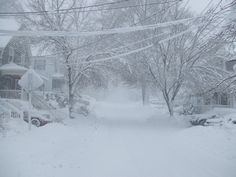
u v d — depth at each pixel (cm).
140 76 2636
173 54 2377
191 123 2419
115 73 2652
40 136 1365
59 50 2341
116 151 1165
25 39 2422
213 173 842
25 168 833
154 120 2567
